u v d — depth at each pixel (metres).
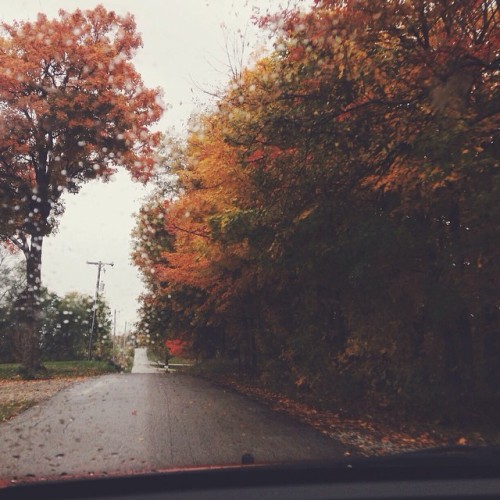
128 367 50.59
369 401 11.12
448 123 6.84
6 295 43.28
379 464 3.80
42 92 24.89
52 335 55.50
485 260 8.04
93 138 25.02
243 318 23.20
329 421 10.30
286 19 8.30
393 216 8.56
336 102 7.99
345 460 4.00
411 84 7.64
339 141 8.07
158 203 24.66
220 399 13.84
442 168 6.61
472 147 6.80
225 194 12.33
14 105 24.17
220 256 14.61
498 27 7.65
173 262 18.42
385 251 8.32
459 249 8.02
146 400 13.22
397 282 9.68
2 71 23.70
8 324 44.06
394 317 10.45
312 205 8.88
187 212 14.31
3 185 25.91
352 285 9.81
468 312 9.57
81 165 26.38
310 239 9.21
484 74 7.89
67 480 3.71
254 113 8.65
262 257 10.59
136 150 26.72
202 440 7.92
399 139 7.54
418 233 8.77
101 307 57.75
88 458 6.67
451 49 7.20
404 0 7.30
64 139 25.19
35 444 7.62
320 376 12.23
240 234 10.78
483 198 6.68
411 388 9.68
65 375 26.27
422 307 9.91
